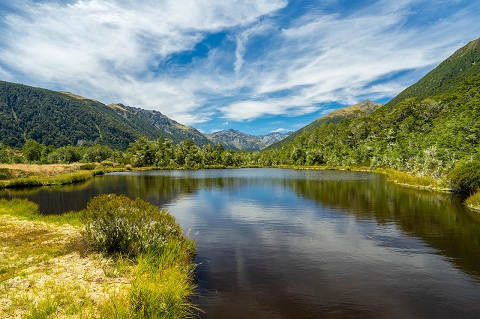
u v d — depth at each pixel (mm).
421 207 28734
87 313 7855
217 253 15734
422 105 150125
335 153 142750
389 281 11977
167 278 10492
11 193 43531
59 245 14797
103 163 135500
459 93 135875
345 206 30109
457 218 23734
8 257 12680
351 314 9359
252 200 35375
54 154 154375
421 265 13773
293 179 67312
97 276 10664
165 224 15664
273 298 10469
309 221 23531
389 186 48781
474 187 35875
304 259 14695
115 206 16312
